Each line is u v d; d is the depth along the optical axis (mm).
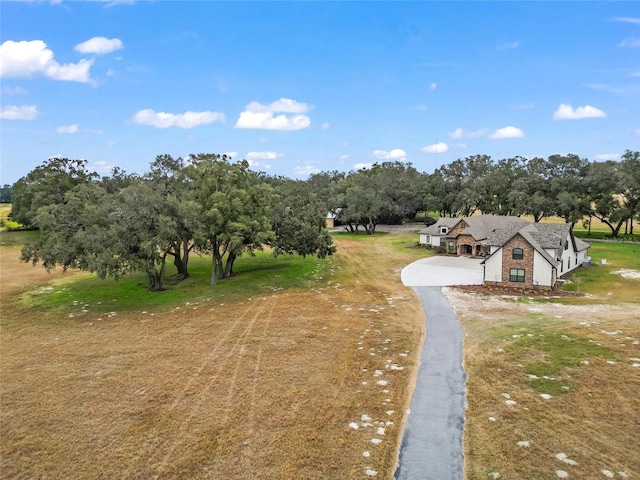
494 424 15641
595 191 71938
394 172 101250
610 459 13516
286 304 33281
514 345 23344
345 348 23609
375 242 72000
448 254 58375
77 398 18266
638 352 21953
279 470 13320
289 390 18656
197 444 14766
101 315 31234
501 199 82188
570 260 43594
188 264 51000
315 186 121875
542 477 12758
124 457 14133
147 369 21219
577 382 18734
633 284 38250
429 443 14578
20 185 80375
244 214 38906
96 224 33062
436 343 24094
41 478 13188
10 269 49938
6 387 19422
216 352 23344
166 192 42375
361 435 15141
